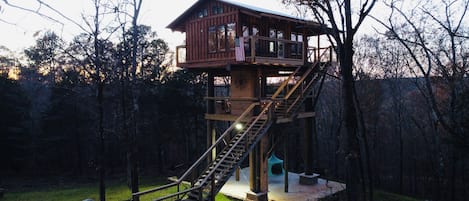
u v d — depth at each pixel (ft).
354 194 43.09
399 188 117.19
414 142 123.75
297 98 62.39
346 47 43.09
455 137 57.21
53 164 123.54
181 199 43.70
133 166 58.54
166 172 116.26
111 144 119.85
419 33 55.93
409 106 123.03
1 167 113.19
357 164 43.55
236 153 50.42
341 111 96.32
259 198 58.08
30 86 144.97
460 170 108.47
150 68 111.45
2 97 108.58
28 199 73.10
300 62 65.87
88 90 114.42
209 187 45.03
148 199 60.90
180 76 110.93
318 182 72.43
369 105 105.81
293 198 61.00
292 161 118.52
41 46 96.12
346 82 43.19
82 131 115.03
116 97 96.22
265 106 58.90
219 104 68.33
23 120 114.83
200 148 125.18
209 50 61.62
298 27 67.82
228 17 57.98
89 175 116.57
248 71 62.59
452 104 57.21
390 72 109.09
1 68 145.28
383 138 127.75
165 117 112.06
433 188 102.06
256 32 61.46
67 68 100.27
